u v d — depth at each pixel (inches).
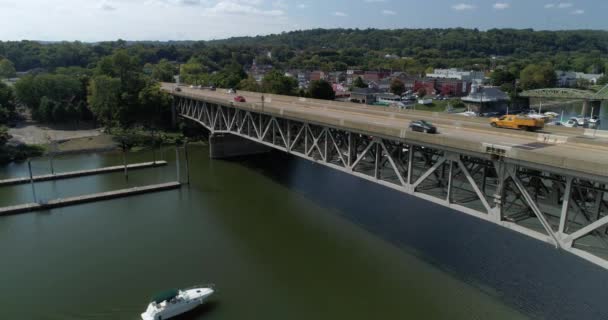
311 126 1764.3
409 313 1154.0
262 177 2440.9
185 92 3656.5
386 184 1285.7
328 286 1285.7
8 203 1977.1
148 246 1545.3
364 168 1445.6
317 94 5000.0
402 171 1339.8
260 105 2087.8
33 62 7819.9
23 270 1379.2
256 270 1378.0
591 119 3934.5
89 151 3009.4
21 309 1173.7
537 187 999.6
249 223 1760.6
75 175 2397.9
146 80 3973.9
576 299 1197.1
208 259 1451.8
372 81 7431.1
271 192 2165.4
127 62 3816.4
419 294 1238.3
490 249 1507.1
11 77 6348.4
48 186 2241.6
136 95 3690.9
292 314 1152.2
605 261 761.6
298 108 2285.9
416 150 1266.0
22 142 3120.1
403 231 1670.8
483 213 1005.2
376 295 1238.3
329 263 1419.8
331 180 2389.3
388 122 1660.9
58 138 3302.2
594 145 1156.5
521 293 1230.3
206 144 3368.6
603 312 1133.1
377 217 1823.3
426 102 5876.0
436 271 1359.5
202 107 3043.8
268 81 4859.7
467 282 1294.3
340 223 1752.0
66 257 1465.3
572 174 800.3
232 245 1553.9
